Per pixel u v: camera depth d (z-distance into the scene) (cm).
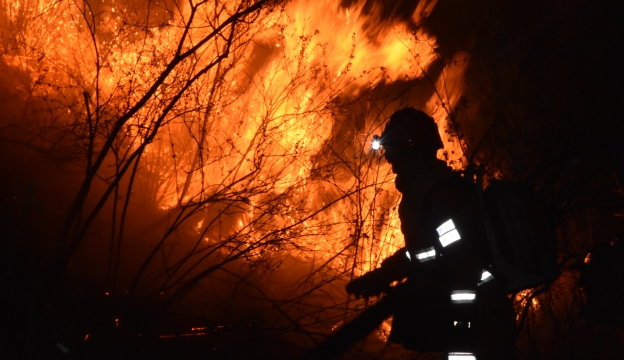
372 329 259
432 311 246
